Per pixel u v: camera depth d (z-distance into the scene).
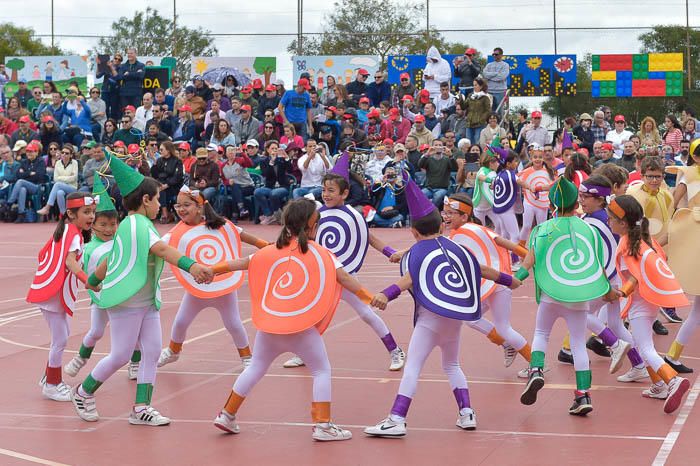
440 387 9.14
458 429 7.74
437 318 7.56
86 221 8.66
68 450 7.24
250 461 6.94
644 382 9.26
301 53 34.34
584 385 8.05
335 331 11.91
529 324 12.20
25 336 11.81
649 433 7.51
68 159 24.98
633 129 30.56
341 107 26.33
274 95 26.81
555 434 7.54
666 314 12.28
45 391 8.84
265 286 7.56
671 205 11.23
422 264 7.60
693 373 9.52
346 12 41.56
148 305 7.95
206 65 32.88
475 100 24.48
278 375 9.67
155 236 7.87
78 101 27.64
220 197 23.86
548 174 17.23
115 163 8.04
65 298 8.66
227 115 26.00
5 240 21.97
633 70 30.66
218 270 7.68
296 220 7.52
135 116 27.33
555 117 31.08
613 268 9.67
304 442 7.42
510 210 16.78
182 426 7.90
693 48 31.84
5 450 7.24
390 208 22.84
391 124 25.36
